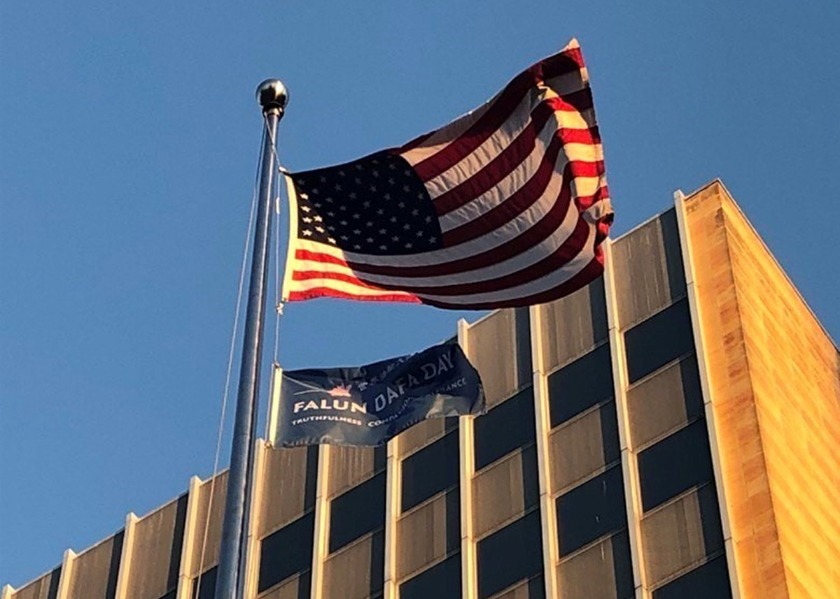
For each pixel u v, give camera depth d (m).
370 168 24.45
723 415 34.91
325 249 24.14
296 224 24.25
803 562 32.59
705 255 38.38
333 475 41.62
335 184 24.50
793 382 37.62
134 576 43.72
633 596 33.25
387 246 24.17
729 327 36.47
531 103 23.66
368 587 38.25
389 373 24.62
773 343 37.59
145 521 45.22
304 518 41.16
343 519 40.34
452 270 23.98
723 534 32.78
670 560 33.28
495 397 39.56
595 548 34.72
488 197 23.95
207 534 43.12
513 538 36.41
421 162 24.31
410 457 40.38
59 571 46.09
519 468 37.69
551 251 23.66
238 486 17.09
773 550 31.88
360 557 39.06
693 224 39.25
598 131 23.44
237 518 16.77
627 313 38.62
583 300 39.75
